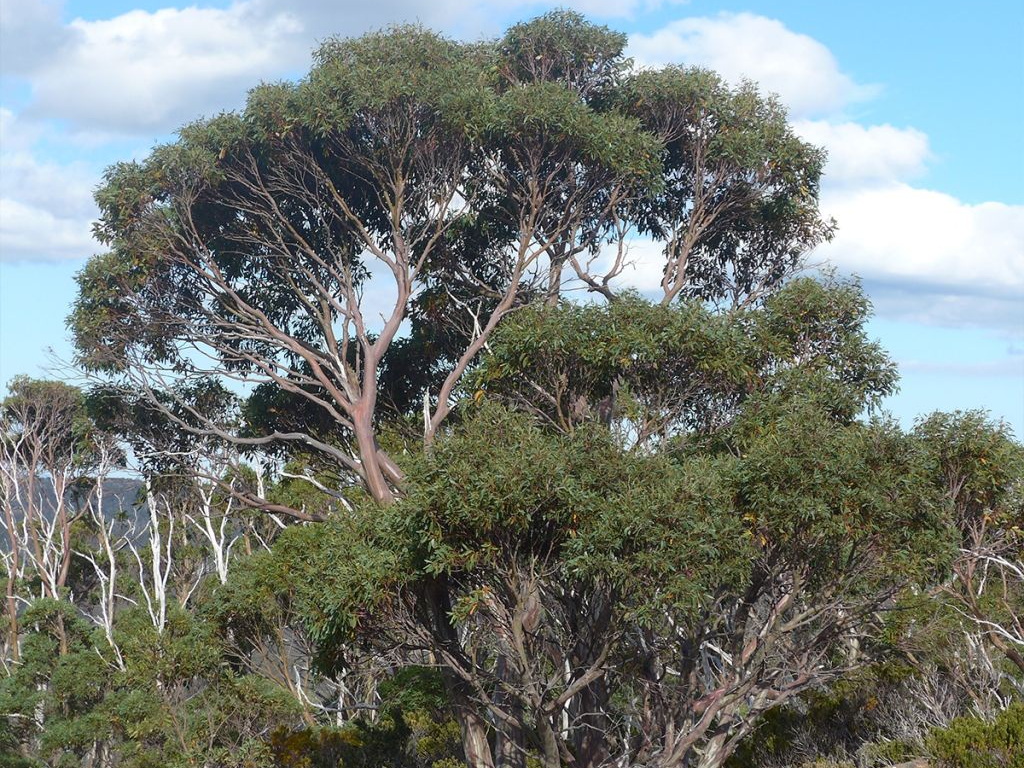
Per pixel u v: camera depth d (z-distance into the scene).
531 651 19.98
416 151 26.00
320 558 19.89
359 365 27.84
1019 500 19.25
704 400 22.25
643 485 17.92
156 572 41.16
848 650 24.50
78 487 50.25
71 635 35.06
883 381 22.91
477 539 17.92
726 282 30.39
